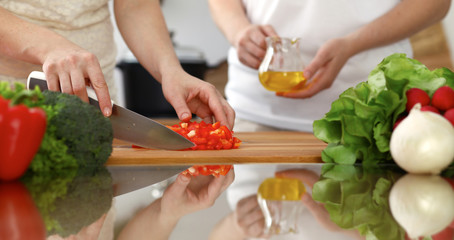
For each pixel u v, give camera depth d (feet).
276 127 5.53
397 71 2.97
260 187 2.18
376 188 2.18
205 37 12.39
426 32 8.68
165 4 12.21
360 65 5.27
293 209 1.78
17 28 3.38
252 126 5.61
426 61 8.66
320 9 5.23
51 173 2.52
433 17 5.15
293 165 2.94
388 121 2.87
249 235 1.43
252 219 1.62
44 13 3.87
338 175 2.54
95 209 1.75
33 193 2.03
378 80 2.94
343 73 5.29
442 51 8.53
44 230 1.44
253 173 2.60
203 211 1.73
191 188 2.15
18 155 2.23
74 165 2.61
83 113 2.60
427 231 1.51
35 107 2.45
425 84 2.97
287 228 1.52
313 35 5.32
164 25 4.30
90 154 2.65
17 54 3.38
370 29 4.97
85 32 4.13
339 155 2.98
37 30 3.41
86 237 1.39
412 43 8.77
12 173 2.26
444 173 2.60
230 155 3.15
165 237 1.38
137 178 2.42
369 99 2.88
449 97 2.82
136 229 1.47
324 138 3.05
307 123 5.36
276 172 2.64
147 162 3.03
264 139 4.11
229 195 2.01
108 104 3.25
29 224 1.50
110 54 4.43
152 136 3.29
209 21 12.31
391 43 5.13
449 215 1.71
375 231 1.50
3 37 3.38
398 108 2.85
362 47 4.97
